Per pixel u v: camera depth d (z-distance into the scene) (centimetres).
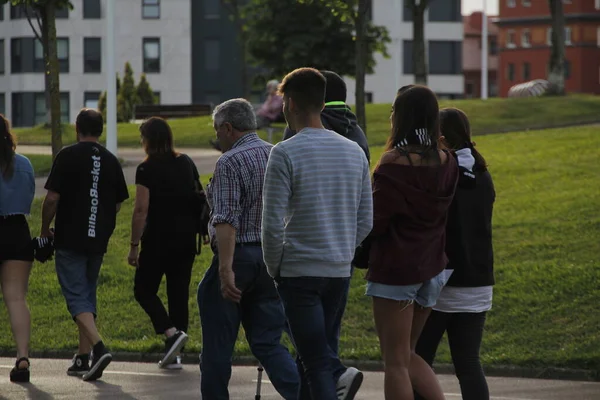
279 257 1590
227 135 1872
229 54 18738
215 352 1838
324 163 1606
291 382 1834
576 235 3712
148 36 18550
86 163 2394
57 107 4331
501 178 4819
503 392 2320
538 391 2334
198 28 18738
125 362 2731
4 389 2292
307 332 1591
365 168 1645
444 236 1650
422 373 1678
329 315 1638
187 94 18612
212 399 1831
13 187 2355
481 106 8462
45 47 6581
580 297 3055
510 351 2719
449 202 1641
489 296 1772
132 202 4556
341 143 1631
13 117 18950
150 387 2330
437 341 1769
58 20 18488
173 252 2550
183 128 8444
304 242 1593
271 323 1862
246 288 1839
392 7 19712
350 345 2834
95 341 2378
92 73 18575
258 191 1833
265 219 1583
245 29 11819
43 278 3562
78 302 2384
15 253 2372
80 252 2383
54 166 2386
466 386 1752
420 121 1636
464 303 1747
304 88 1625
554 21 9400
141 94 13338
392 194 1609
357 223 1636
